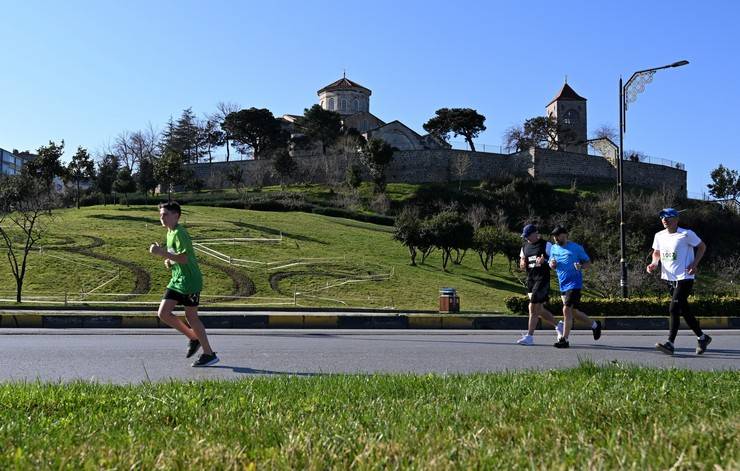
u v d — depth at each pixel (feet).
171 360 31.71
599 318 57.93
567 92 395.75
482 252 167.32
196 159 376.07
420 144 335.67
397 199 262.26
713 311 68.80
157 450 13.99
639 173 314.14
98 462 12.89
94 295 102.22
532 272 40.06
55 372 28.07
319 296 113.91
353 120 342.03
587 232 169.07
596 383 21.91
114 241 142.82
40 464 12.64
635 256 162.61
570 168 305.32
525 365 31.45
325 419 16.92
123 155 355.97
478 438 14.43
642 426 15.43
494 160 307.37
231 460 13.00
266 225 184.34
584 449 13.20
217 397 20.17
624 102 84.79
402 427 15.72
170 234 29.58
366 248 170.30
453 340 42.34
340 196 256.32
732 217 252.42
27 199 145.28
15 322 49.96
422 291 125.49
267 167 299.79
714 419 15.79
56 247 132.77
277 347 37.17
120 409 18.48
